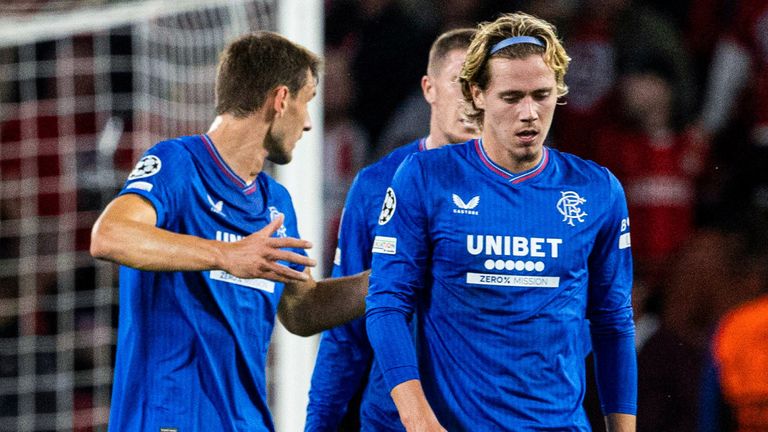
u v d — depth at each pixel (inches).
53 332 1059.3
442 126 606.2
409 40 1330.0
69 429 1031.0
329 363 624.7
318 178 812.0
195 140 548.4
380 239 505.0
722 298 837.8
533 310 488.7
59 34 959.6
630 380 518.6
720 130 1350.9
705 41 1373.0
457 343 493.7
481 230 490.0
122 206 510.9
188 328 530.9
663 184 1248.2
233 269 495.8
